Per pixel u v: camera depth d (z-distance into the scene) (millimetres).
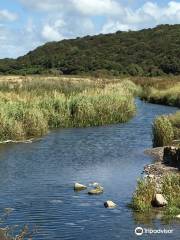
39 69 106312
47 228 13180
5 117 27734
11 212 14531
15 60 121375
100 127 33969
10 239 10875
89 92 38906
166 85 64250
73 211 14617
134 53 121500
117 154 23781
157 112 43875
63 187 17406
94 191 16500
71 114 34625
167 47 119938
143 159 22453
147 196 15117
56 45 132875
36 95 37031
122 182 18016
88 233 12789
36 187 17406
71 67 106312
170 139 25250
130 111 38906
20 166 20922
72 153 24047
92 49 128625
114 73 100125
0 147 25562
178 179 16438
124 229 13062
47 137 29109
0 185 17641
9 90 40406
